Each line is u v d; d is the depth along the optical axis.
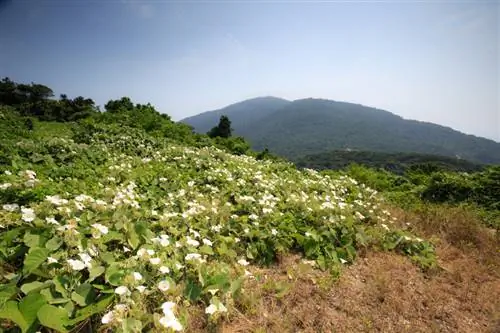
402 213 7.43
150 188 6.66
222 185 7.41
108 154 9.33
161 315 3.00
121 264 3.41
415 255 5.35
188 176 7.84
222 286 3.49
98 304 2.82
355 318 3.60
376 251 5.39
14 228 3.87
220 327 3.14
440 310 3.95
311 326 3.37
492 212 8.56
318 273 4.46
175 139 17.92
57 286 2.94
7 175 5.77
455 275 4.81
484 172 10.66
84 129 13.57
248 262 4.41
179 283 3.57
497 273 5.12
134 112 21.33
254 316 3.39
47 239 3.61
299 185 8.29
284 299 3.72
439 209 7.71
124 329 2.60
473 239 6.36
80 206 4.34
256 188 7.39
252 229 5.04
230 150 20.80
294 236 5.04
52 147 8.46
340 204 6.46
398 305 3.86
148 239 4.15
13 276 3.09
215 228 4.79
